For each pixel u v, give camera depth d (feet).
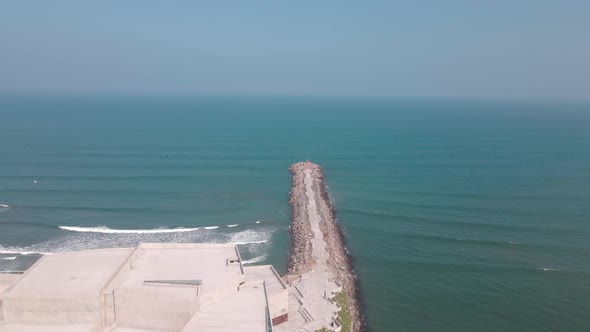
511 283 179.83
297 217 251.19
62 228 234.99
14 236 223.30
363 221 249.75
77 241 219.61
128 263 133.49
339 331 137.59
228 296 125.90
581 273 188.03
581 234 231.09
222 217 260.01
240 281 130.82
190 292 120.57
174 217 257.55
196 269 135.33
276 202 291.58
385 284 178.19
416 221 249.75
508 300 167.73
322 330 135.13
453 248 213.05
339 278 176.04
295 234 228.02
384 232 233.14
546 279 183.21
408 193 307.17
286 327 135.54
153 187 316.60
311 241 213.66
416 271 189.78
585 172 375.25
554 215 260.62
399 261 199.11
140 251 147.13
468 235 229.04
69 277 124.67
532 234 231.09
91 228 236.02
